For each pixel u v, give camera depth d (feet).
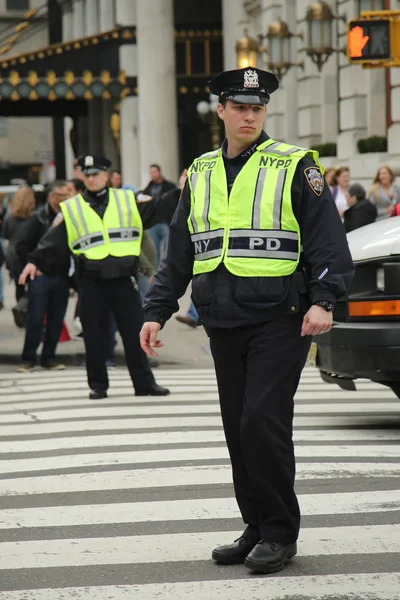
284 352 33.24
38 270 82.99
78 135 271.28
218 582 33.27
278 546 33.86
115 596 32.30
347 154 151.74
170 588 32.86
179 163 227.61
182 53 221.87
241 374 34.19
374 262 53.06
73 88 208.74
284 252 33.35
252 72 33.45
